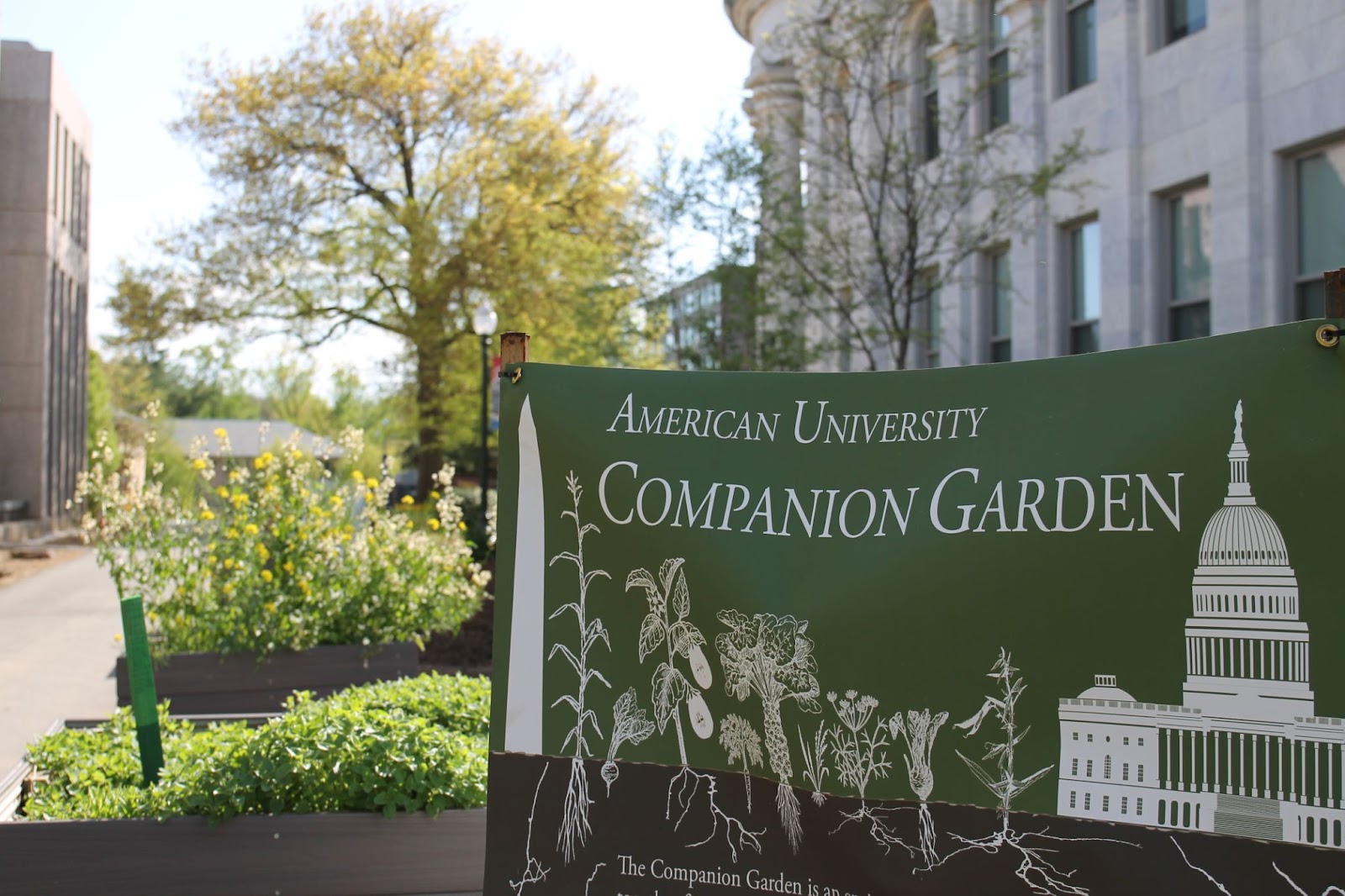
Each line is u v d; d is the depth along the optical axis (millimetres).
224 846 4137
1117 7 14562
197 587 7453
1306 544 2514
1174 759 2559
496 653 3062
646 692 2975
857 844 2773
